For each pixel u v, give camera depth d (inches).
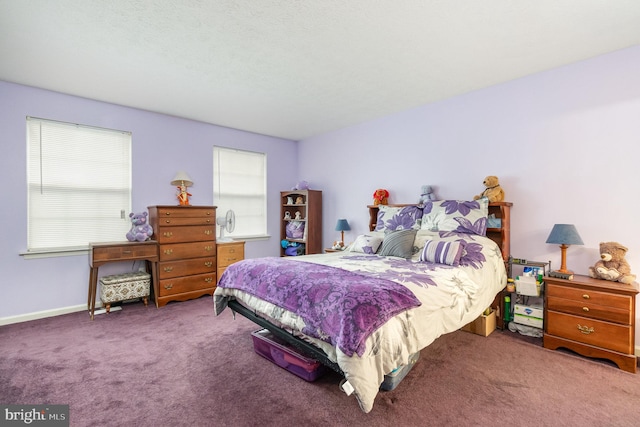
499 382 77.5
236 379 79.2
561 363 87.6
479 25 84.6
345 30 86.8
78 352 94.6
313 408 67.1
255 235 199.9
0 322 118.5
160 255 142.6
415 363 87.1
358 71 112.8
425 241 117.6
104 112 142.4
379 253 126.3
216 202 185.0
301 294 72.4
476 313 90.9
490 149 127.3
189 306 143.2
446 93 135.0
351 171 185.2
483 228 116.8
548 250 112.4
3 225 120.3
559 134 109.8
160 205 147.1
